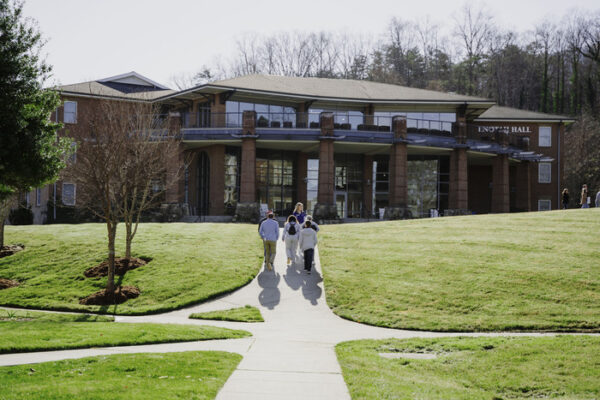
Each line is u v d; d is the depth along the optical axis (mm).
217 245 21172
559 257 16406
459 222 24109
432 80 83875
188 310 14414
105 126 18078
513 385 7680
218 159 35125
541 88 81938
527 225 21922
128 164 17938
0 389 6195
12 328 10656
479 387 7680
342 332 11789
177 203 32250
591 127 61469
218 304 14875
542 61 85688
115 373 7145
